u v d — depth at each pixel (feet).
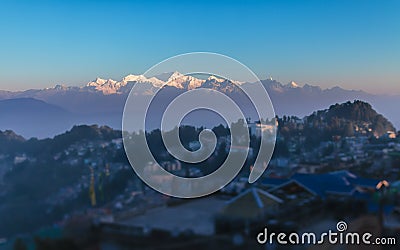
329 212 52.21
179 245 41.57
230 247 41.11
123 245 41.98
